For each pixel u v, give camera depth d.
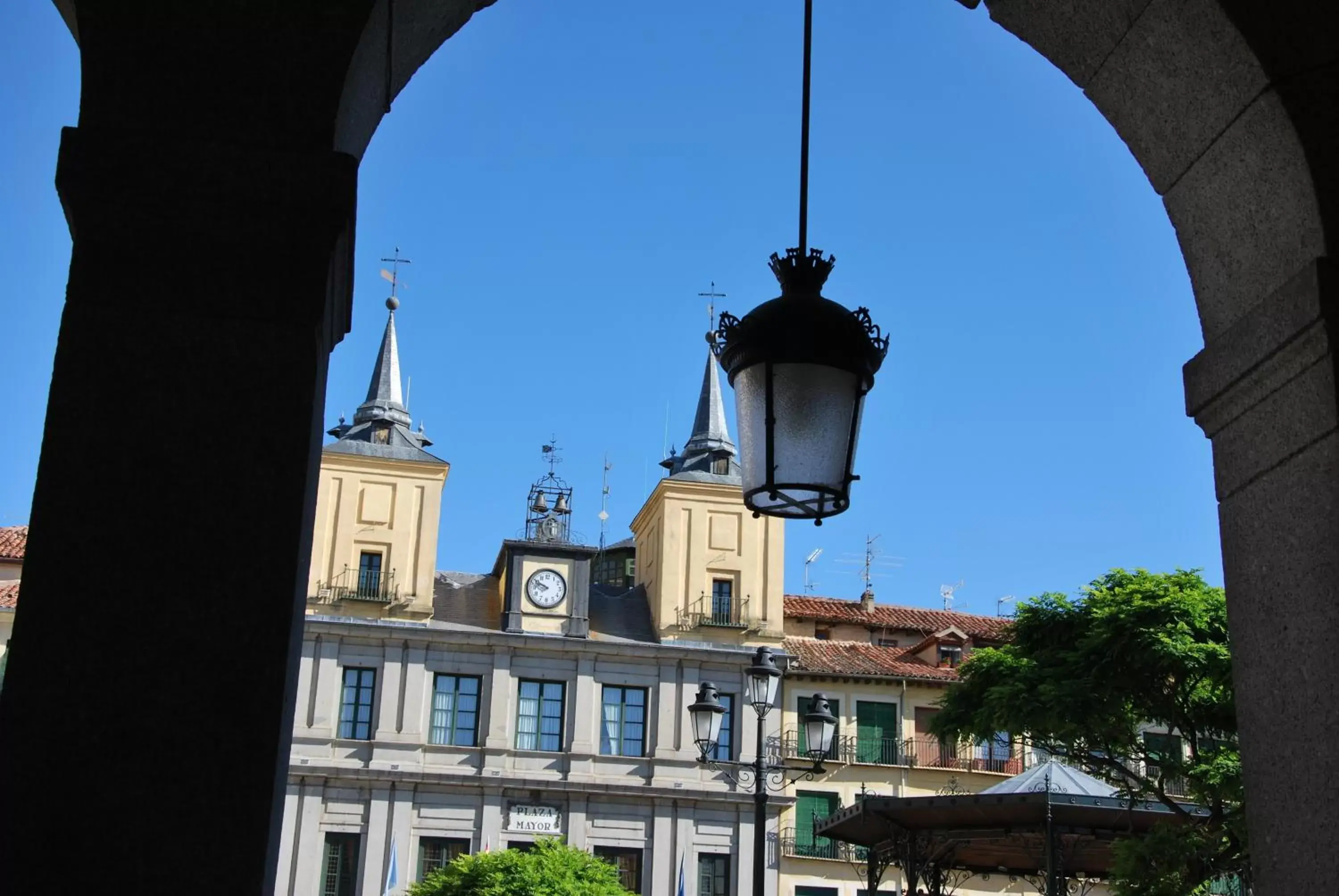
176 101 3.56
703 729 20.44
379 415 49.59
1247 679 4.21
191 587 3.30
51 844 3.10
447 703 46.31
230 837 3.15
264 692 3.25
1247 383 4.22
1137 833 20.52
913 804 20.55
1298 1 4.09
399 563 47.69
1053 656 23.47
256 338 3.47
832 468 4.55
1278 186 4.16
